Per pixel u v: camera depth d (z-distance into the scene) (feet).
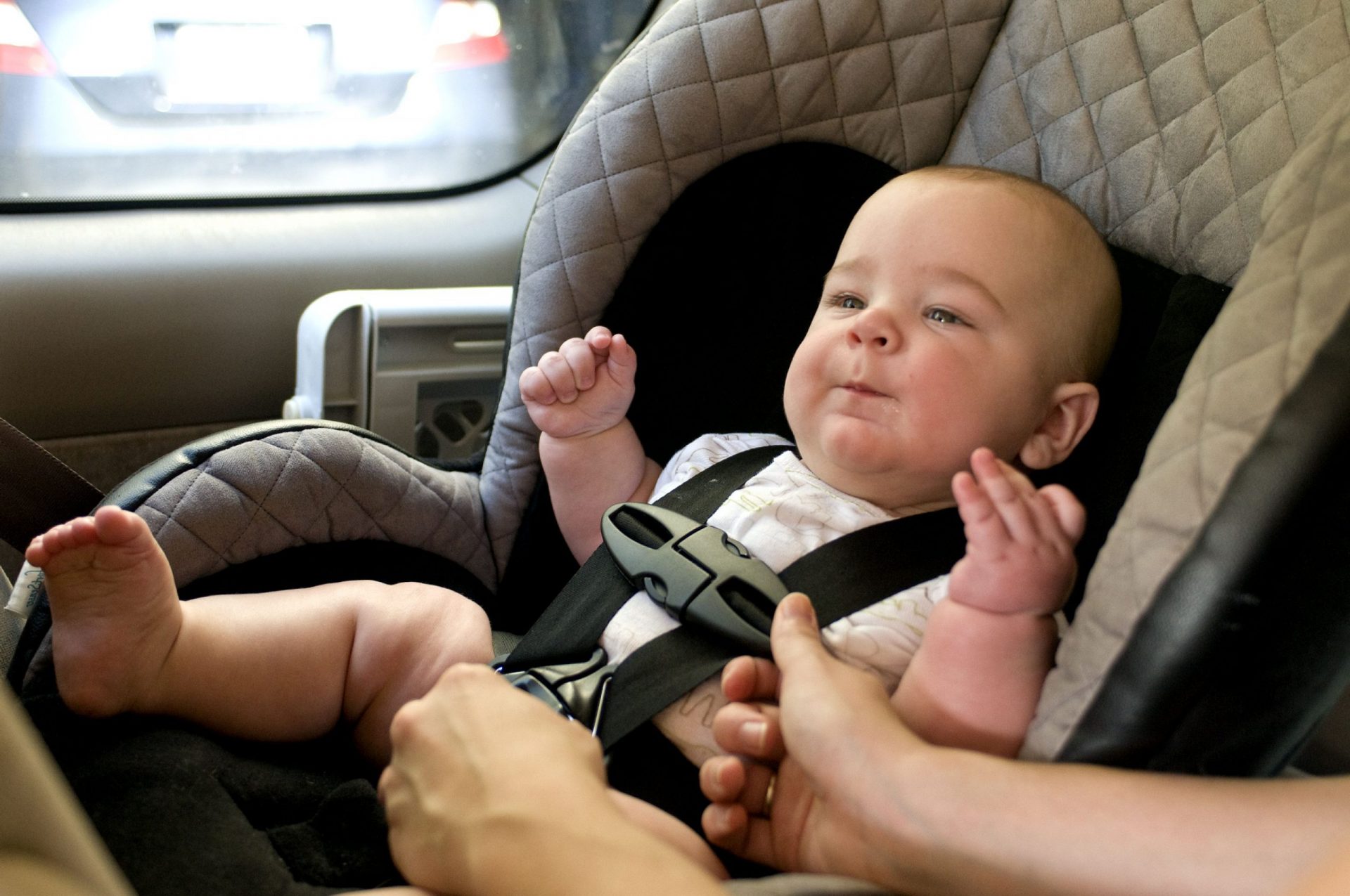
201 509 3.20
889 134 3.79
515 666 3.15
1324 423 1.87
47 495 3.22
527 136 5.98
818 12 3.66
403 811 2.12
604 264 3.77
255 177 5.34
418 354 4.69
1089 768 1.84
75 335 4.74
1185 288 3.22
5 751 1.41
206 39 5.01
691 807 2.71
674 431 3.89
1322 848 1.52
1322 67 2.95
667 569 2.97
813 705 2.13
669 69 3.68
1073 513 2.30
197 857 2.31
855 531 3.06
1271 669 1.98
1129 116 3.40
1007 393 3.13
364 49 5.35
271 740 2.92
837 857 2.16
